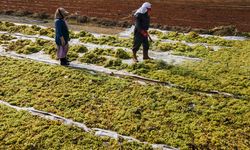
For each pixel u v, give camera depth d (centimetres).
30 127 998
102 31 1939
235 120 980
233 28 1817
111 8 2359
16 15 2317
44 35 1720
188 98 1090
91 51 1473
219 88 1141
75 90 1173
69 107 1088
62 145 921
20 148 916
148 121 995
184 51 1473
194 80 1198
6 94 1175
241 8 2209
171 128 960
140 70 1281
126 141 921
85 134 959
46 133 966
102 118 1022
